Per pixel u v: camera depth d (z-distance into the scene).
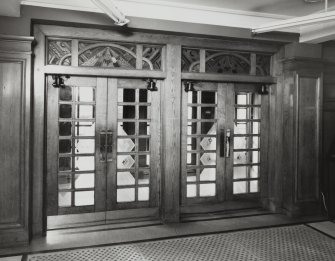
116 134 4.63
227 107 5.14
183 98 4.92
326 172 5.26
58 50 4.29
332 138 5.39
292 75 5.04
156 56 4.70
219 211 5.16
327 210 5.13
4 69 3.81
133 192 5.00
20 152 3.88
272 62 5.24
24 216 3.89
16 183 3.88
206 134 5.07
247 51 5.04
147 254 3.63
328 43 5.23
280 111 5.24
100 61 4.45
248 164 5.30
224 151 5.13
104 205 4.61
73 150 4.48
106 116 4.58
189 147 5.03
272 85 5.30
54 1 3.96
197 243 3.96
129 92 4.70
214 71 4.98
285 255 3.62
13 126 3.85
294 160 5.03
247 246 3.87
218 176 5.13
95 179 4.57
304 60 5.03
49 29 4.14
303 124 5.08
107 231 4.37
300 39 5.04
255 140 5.37
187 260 3.48
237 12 4.64
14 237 3.86
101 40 4.40
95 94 4.53
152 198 4.82
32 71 4.02
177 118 4.68
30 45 3.87
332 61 5.23
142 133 4.80
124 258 3.53
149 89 4.69
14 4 3.55
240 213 5.18
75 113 4.48
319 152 5.15
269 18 4.87
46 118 4.32
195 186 5.19
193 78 4.75
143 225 4.61
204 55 4.85
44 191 4.28
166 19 4.39
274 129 5.31
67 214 4.46
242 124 5.28
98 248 3.81
